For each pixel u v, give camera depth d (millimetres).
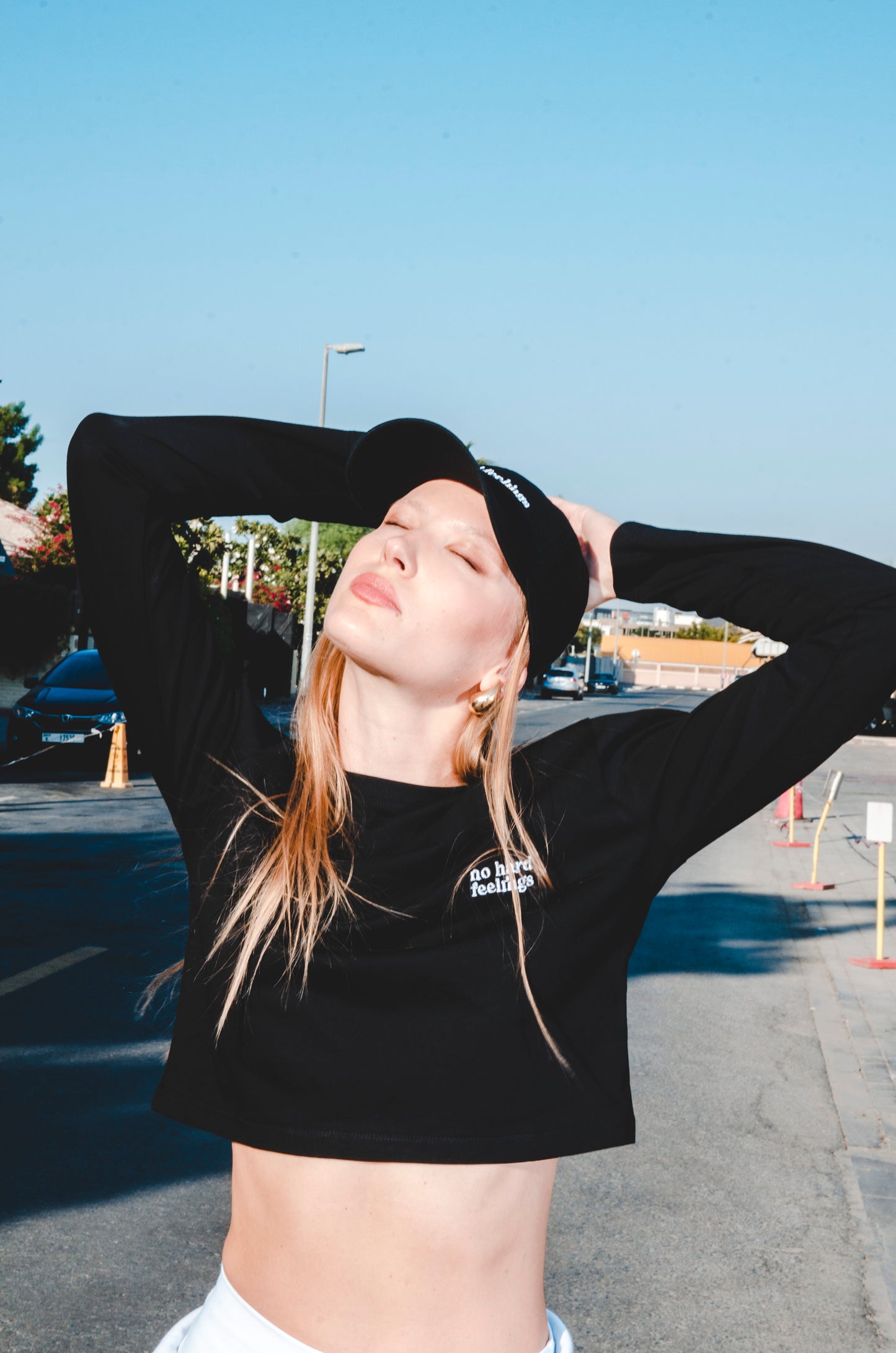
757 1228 3766
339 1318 1047
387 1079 1043
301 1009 1057
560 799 1150
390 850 1097
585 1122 1084
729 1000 6562
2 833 10219
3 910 7441
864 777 24531
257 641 32375
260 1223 1090
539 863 1093
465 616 1094
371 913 1061
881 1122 4762
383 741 1143
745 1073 5305
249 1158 1102
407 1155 1030
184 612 1226
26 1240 3389
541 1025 1075
